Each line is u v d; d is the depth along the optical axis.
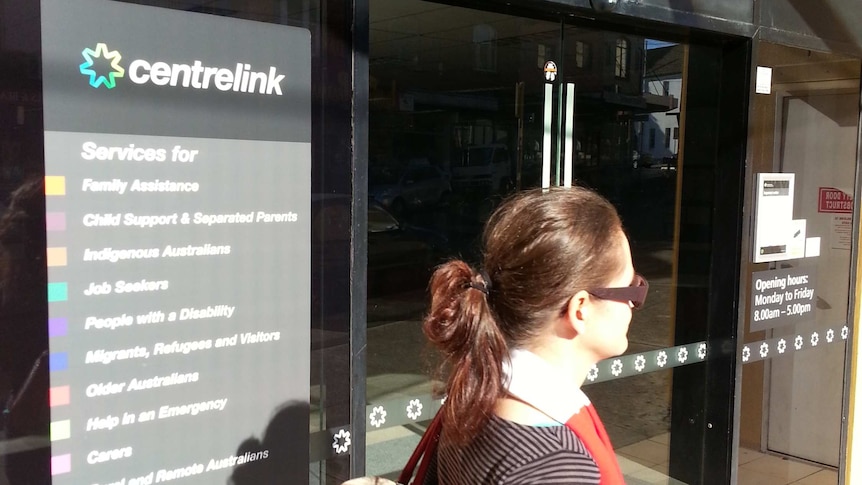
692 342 3.54
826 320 3.77
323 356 2.23
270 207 2.05
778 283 3.54
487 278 1.28
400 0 2.76
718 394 3.46
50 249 1.74
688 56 3.49
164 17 1.84
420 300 2.96
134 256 1.84
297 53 2.06
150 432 1.89
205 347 1.96
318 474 2.24
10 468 1.74
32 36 1.69
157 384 1.89
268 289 2.06
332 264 2.23
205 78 1.91
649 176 3.56
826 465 3.90
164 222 1.88
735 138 3.37
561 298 1.21
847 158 3.71
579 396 1.23
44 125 1.71
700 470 3.55
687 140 3.55
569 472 1.07
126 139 1.81
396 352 2.88
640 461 3.70
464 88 3.01
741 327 3.40
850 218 3.77
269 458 2.09
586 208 1.27
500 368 1.19
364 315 2.29
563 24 3.09
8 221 1.70
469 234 3.09
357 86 2.22
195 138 1.91
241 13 1.99
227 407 2.01
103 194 1.79
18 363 1.73
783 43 3.41
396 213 2.88
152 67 1.83
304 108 2.09
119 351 1.84
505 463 1.10
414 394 2.59
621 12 2.87
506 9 2.86
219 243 1.96
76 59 1.74
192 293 1.93
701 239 3.52
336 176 2.23
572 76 3.29
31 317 1.73
